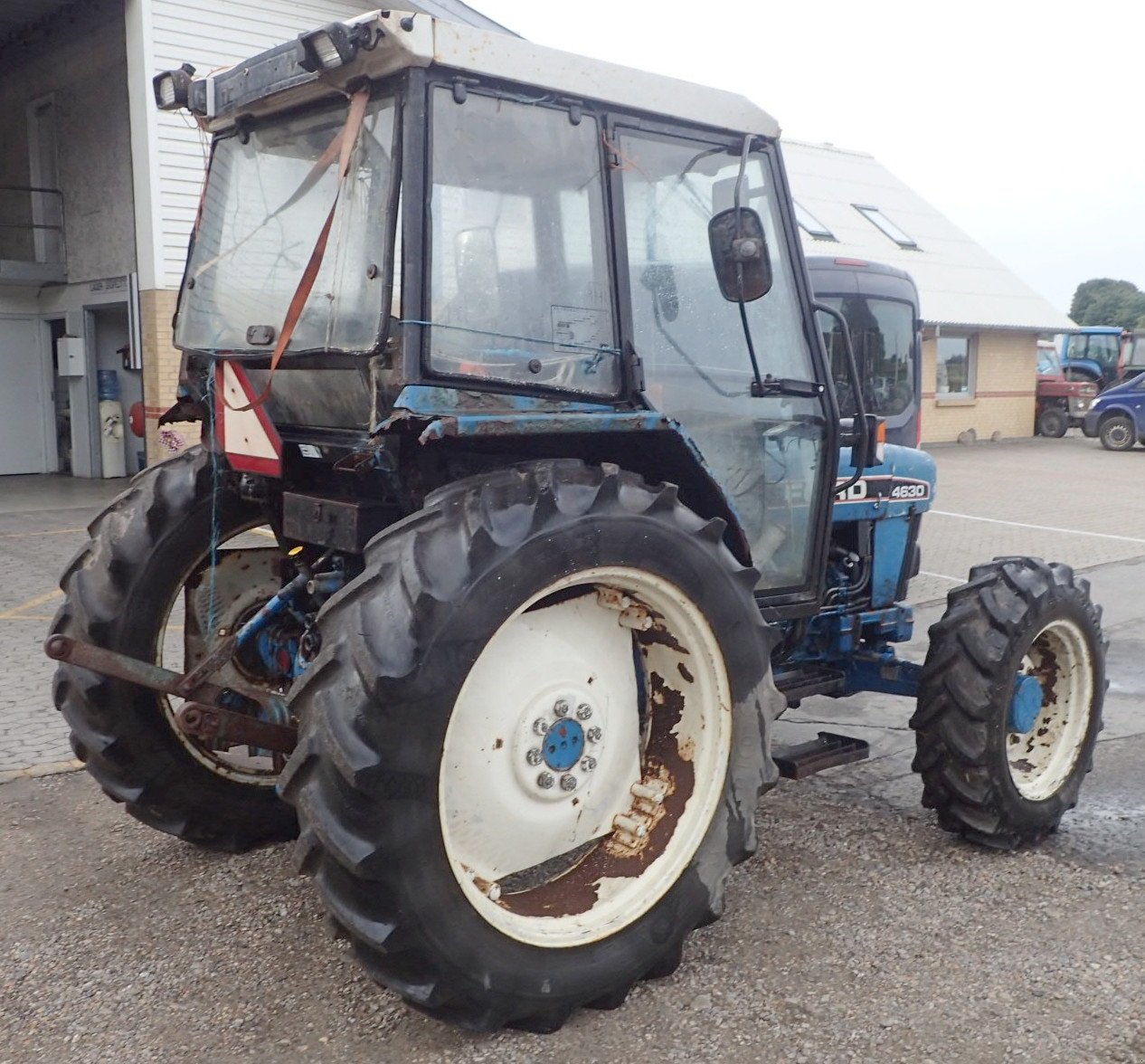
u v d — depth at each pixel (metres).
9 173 15.92
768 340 3.63
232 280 3.35
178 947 3.26
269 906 3.51
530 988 2.72
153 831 4.11
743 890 3.64
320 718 2.49
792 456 3.76
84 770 4.72
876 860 3.89
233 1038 2.82
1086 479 17.20
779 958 3.21
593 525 2.77
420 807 2.52
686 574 2.97
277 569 3.89
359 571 3.31
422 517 2.67
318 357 2.88
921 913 3.48
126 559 3.46
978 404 23.83
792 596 3.81
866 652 4.48
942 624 3.93
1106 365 28.05
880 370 11.51
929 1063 2.70
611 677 3.12
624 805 3.17
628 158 3.19
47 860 3.87
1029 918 3.45
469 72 2.78
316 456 3.19
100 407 14.67
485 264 2.85
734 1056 2.74
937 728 3.89
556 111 2.98
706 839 3.08
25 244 15.58
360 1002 2.98
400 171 2.70
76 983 3.07
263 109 3.20
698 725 3.13
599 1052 2.76
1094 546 11.12
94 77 13.80
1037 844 4.05
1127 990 3.03
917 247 23.33
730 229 3.16
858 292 11.23
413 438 2.81
